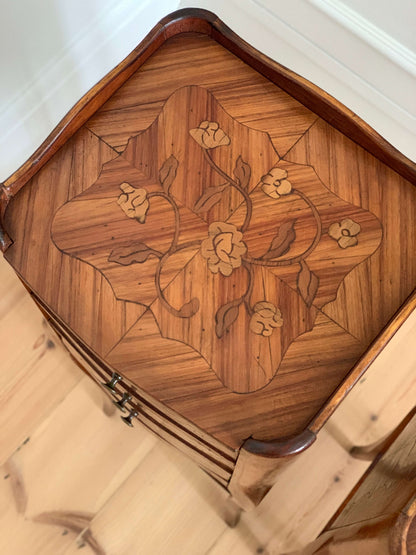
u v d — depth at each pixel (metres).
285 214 0.97
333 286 0.93
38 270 0.94
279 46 1.51
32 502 1.30
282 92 1.04
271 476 0.94
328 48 1.40
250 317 0.92
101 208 0.97
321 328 0.91
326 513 1.30
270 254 0.95
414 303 0.89
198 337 0.91
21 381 1.38
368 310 0.92
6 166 1.44
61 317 0.92
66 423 1.36
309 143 1.01
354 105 1.50
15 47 1.26
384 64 1.32
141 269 0.94
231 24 1.56
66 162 1.00
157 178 0.99
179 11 1.05
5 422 1.36
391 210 0.98
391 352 1.41
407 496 0.78
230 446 0.85
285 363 0.89
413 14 1.19
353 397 1.38
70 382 1.38
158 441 1.34
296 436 0.83
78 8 1.32
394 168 0.99
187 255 0.95
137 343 0.90
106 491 1.32
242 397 0.88
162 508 1.31
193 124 1.03
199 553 1.28
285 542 1.28
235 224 0.97
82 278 0.93
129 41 1.49
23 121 1.39
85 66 1.43
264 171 1.00
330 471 1.33
